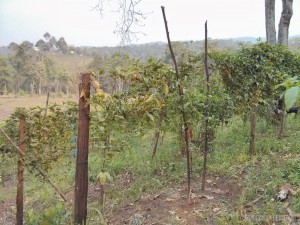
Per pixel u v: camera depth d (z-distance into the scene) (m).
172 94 4.26
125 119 3.91
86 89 3.55
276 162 5.42
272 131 7.41
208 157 6.06
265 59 6.03
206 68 4.70
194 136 5.96
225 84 5.66
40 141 5.04
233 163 5.81
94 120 3.85
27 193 6.49
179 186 5.32
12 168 6.74
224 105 5.10
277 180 4.71
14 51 39.03
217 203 4.52
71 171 6.96
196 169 5.71
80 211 3.68
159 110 4.23
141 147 7.19
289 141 6.61
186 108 4.27
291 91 1.15
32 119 4.98
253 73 5.87
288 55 6.62
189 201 4.62
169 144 7.30
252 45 6.02
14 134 4.90
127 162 6.69
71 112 5.41
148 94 4.05
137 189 5.45
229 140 7.21
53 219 3.99
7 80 36.00
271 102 6.52
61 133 5.32
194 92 4.30
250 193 4.54
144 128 4.16
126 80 3.95
